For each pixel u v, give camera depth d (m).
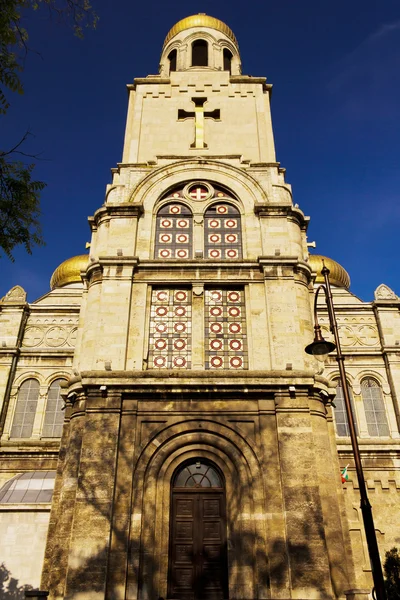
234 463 18.88
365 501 13.63
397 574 21.89
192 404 19.72
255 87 29.80
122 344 21.02
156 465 18.80
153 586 16.92
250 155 27.47
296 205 25.39
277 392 19.70
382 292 37.06
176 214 25.00
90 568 16.70
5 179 12.99
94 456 18.48
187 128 28.41
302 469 18.36
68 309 35.84
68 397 21.00
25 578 24.11
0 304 35.25
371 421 33.41
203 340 21.80
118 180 25.88
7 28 12.18
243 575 17.05
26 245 13.57
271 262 22.80
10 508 25.56
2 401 32.28
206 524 18.34
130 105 29.75
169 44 36.06
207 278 22.89
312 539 17.25
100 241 24.20
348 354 35.03
